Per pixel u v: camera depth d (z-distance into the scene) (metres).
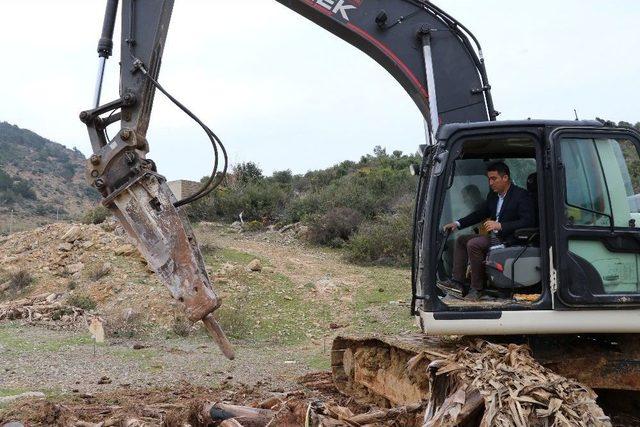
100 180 5.98
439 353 5.51
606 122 5.50
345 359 8.66
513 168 6.32
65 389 9.14
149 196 5.86
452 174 5.54
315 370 11.22
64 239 21.17
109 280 17.95
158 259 5.82
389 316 15.92
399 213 26.12
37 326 14.68
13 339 13.05
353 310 17.08
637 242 5.25
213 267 20.03
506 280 5.48
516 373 4.64
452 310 5.36
